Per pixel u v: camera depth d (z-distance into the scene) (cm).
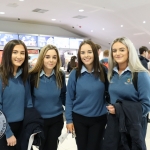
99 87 184
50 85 190
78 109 189
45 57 187
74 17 949
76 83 190
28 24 1124
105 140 160
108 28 1077
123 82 161
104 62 322
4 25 1048
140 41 1170
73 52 1245
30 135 167
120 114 149
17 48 166
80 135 189
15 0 685
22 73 175
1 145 161
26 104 181
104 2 710
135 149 147
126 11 805
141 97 153
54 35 1219
